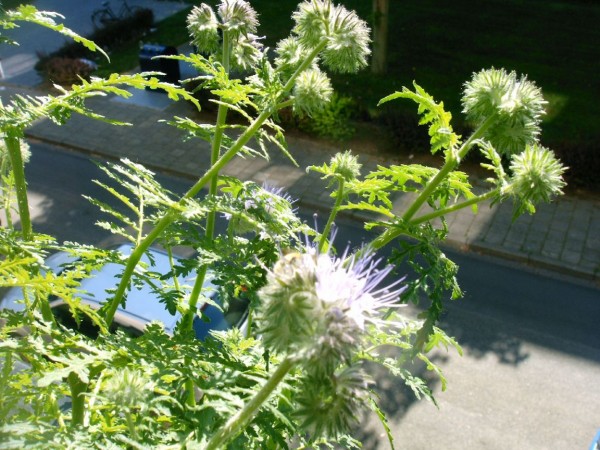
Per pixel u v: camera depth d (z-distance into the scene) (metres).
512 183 2.87
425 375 9.26
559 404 8.91
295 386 2.41
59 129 16.67
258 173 14.70
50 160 15.52
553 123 16.22
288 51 3.58
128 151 15.79
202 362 2.56
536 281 11.51
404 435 8.36
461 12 23.77
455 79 18.66
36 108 2.47
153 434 2.48
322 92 3.21
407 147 15.39
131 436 2.29
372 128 16.39
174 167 15.17
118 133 16.58
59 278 2.31
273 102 2.95
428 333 2.61
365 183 3.15
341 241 12.49
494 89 2.97
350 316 1.92
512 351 9.80
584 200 13.67
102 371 2.61
